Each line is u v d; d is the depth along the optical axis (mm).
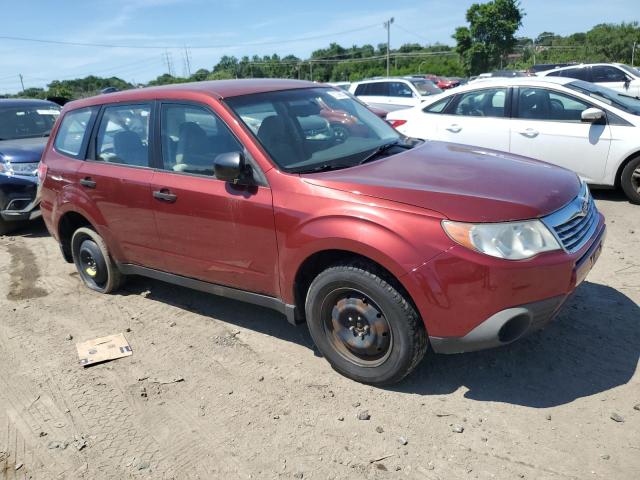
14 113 8906
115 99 4676
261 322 4430
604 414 3018
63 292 5414
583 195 3525
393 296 3096
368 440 2980
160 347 4168
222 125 3832
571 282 3027
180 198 3977
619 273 4766
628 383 3260
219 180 3795
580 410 3068
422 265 2943
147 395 3562
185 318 4617
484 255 2859
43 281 5770
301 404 3330
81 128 4969
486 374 3459
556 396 3203
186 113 4066
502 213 2924
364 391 3404
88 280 5375
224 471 2857
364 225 3104
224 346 4094
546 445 2832
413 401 3268
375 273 3152
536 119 7215
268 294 3771
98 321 4699
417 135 8102
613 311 4094
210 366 3842
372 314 3266
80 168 4832
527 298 2910
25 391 3738
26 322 4797
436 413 3145
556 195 3215
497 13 59719
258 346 4059
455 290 2914
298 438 3045
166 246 4273
